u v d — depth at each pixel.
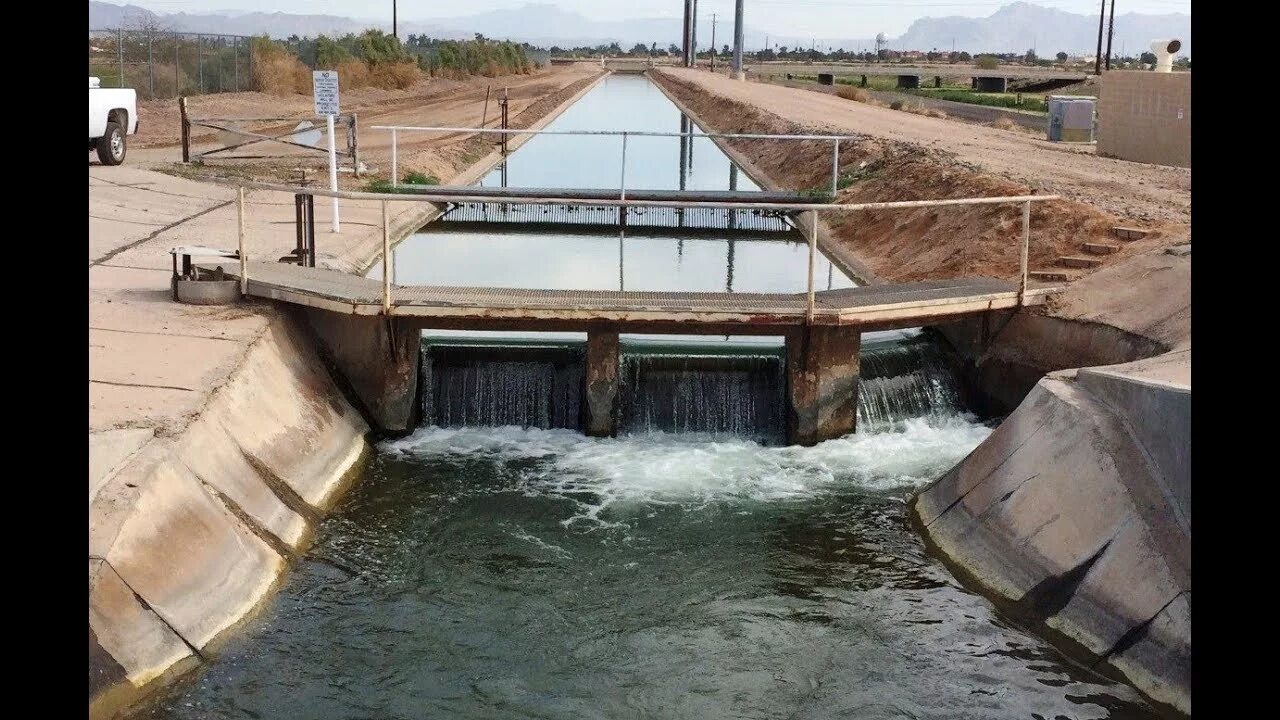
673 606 11.07
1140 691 9.58
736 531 12.62
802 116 48.19
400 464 14.29
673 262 23.77
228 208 25.19
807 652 10.33
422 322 14.95
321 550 11.88
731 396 15.53
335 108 22.72
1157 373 11.56
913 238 22.69
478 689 9.66
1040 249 18.80
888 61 193.00
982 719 9.38
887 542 12.39
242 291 15.23
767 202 27.44
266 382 13.55
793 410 15.12
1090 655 10.05
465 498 13.33
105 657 8.97
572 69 148.00
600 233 27.47
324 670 9.80
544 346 15.73
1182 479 10.27
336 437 14.16
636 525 12.73
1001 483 12.01
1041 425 11.90
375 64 74.62
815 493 13.64
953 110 64.69
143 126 41.03
